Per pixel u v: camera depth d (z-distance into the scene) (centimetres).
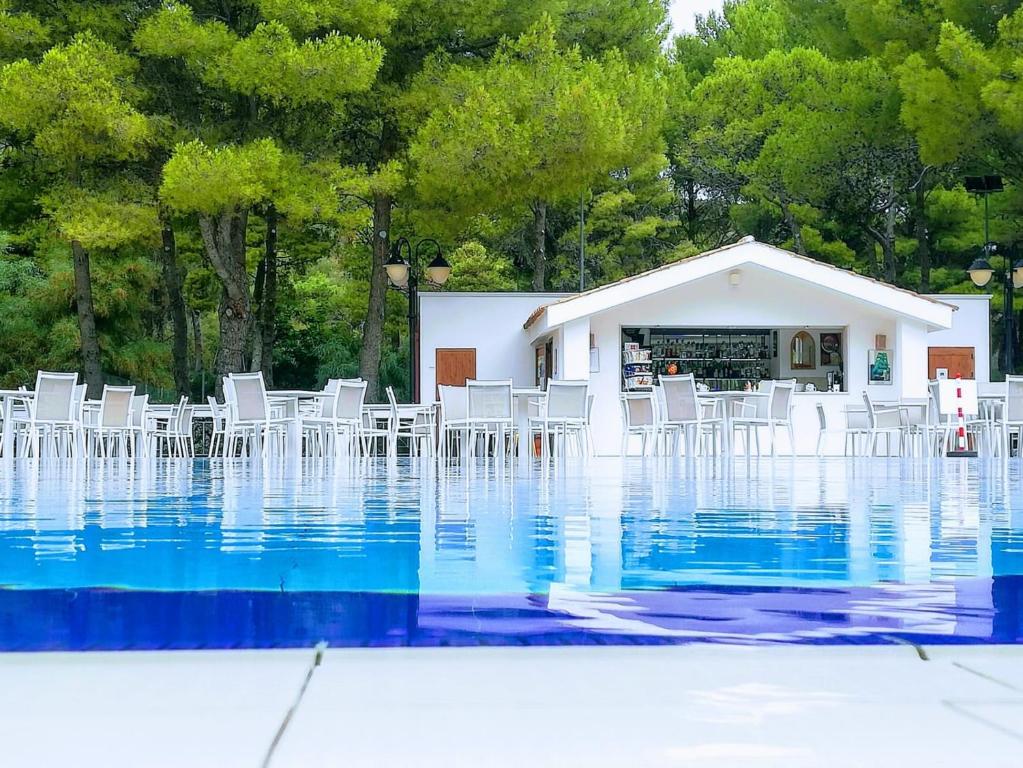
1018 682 186
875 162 2445
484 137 1598
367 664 200
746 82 2738
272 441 1493
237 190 1509
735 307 1792
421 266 2769
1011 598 289
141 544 421
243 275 1802
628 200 2728
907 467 1186
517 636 233
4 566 352
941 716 164
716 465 1238
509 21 1805
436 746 150
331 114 1780
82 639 228
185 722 162
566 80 1664
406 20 1748
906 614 264
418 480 906
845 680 187
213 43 1543
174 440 1844
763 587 310
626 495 714
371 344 1930
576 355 1745
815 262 1742
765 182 2661
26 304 2433
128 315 2517
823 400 1797
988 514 561
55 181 1827
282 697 177
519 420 1484
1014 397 1320
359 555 386
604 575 335
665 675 191
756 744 150
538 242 2516
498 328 2030
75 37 1558
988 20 1877
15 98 1504
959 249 2689
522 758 145
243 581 320
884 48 2052
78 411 1304
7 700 175
